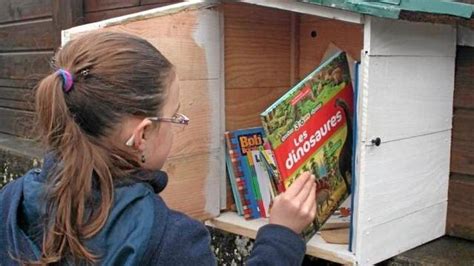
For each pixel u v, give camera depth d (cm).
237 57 121
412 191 109
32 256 66
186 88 111
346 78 105
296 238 80
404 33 101
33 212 68
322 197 103
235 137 122
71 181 65
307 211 83
